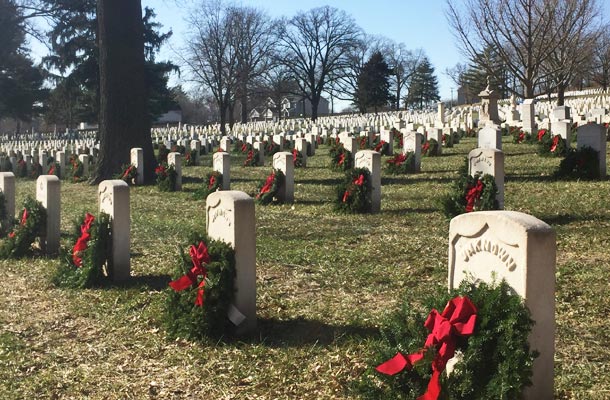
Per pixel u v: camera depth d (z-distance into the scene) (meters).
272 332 6.50
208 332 6.30
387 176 19.39
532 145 26.34
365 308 7.08
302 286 8.12
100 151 23.22
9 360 6.14
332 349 5.91
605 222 10.72
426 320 4.23
